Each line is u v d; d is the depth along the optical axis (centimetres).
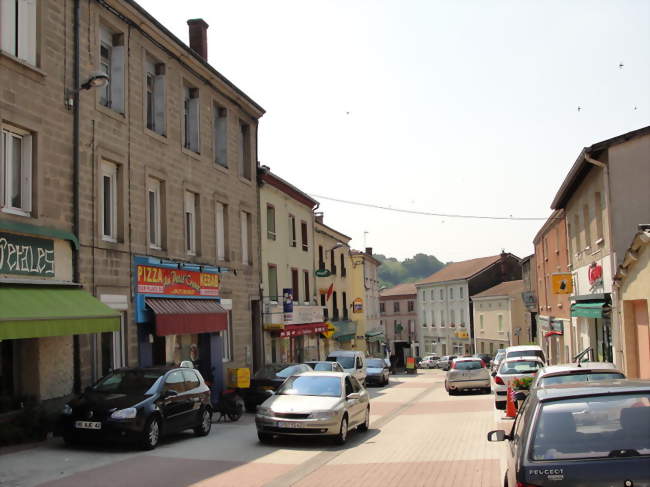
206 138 2411
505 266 7550
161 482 975
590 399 560
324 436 1470
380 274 17450
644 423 525
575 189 2769
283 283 3275
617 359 2038
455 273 8119
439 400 2575
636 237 1659
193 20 2656
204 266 2261
